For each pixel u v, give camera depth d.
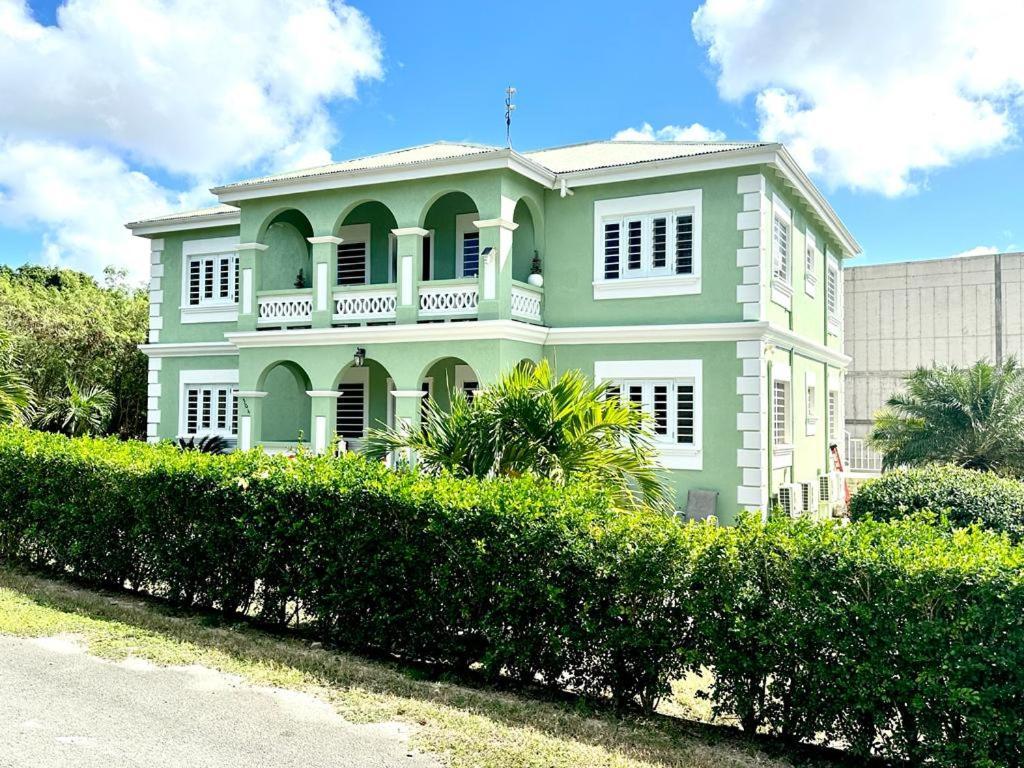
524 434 8.99
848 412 28.91
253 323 17.84
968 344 27.08
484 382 15.09
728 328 14.60
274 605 8.29
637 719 6.20
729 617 5.87
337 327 16.78
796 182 16.30
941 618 5.21
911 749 5.21
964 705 5.03
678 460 15.11
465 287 15.64
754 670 5.78
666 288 15.48
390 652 7.70
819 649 5.57
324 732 5.84
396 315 16.17
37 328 24.88
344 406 19.59
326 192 17.02
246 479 8.42
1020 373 20.00
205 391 20.97
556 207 16.64
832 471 20.95
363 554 7.53
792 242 17.28
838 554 5.58
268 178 18.27
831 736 5.56
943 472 12.56
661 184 15.56
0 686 6.57
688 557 6.08
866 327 28.67
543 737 5.81
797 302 17.84
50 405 22.81
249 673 7.00
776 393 16.39
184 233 21.25
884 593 5.37
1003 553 5.37
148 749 5.51
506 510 6.78
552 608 6.53
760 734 6.02
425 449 9.30
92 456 9.95
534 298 16.41
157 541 9.17
